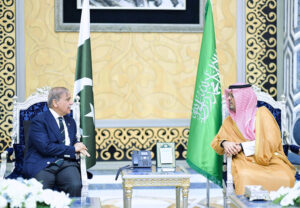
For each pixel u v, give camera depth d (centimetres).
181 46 604
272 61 602
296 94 573
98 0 589
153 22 598
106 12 592
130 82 600
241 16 599
